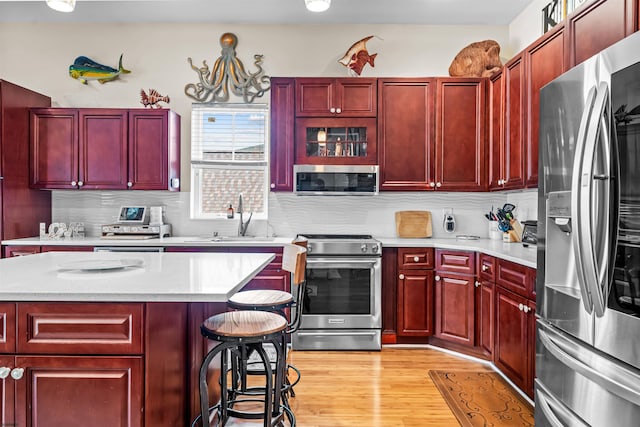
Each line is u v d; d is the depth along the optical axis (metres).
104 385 1.36
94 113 3.70
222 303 2.43
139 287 1.42
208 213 4.10
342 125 3.66
